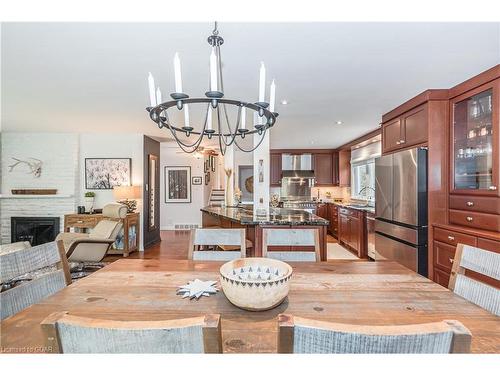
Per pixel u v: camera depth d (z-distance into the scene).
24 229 5.22
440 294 1.27
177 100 1.26
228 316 1.05
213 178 8.98
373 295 1.25
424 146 2.88
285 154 7.25
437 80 2.56
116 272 1.57
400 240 3.09
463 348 0.56
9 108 3.56
